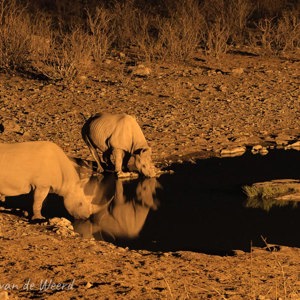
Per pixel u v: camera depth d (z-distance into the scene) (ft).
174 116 152.35
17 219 92.58
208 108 158.51
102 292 66.13
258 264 77.46
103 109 156.15
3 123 140.97
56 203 103.76
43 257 76.02
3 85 173.06
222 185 112.78
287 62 197.77
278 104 161.79
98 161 120.98
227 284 69.87
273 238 90.22
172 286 68.64
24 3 243.60
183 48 199.21
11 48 188.14
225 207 102.89
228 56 203.82
